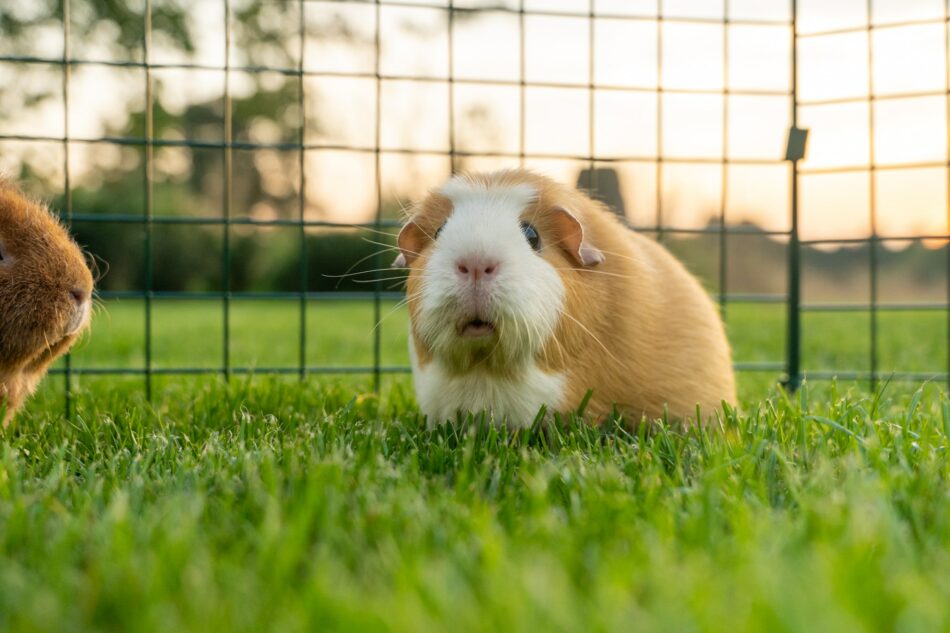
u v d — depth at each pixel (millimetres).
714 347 781
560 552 490
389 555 493
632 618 398
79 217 872
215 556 507
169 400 888
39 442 711
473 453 649
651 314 748
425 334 682
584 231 726
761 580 412
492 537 493
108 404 857
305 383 920
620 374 731
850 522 514
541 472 587
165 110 3488
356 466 607
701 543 513
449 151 938
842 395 937
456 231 676
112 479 607
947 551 505
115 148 3391
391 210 2381
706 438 664
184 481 602
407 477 606
